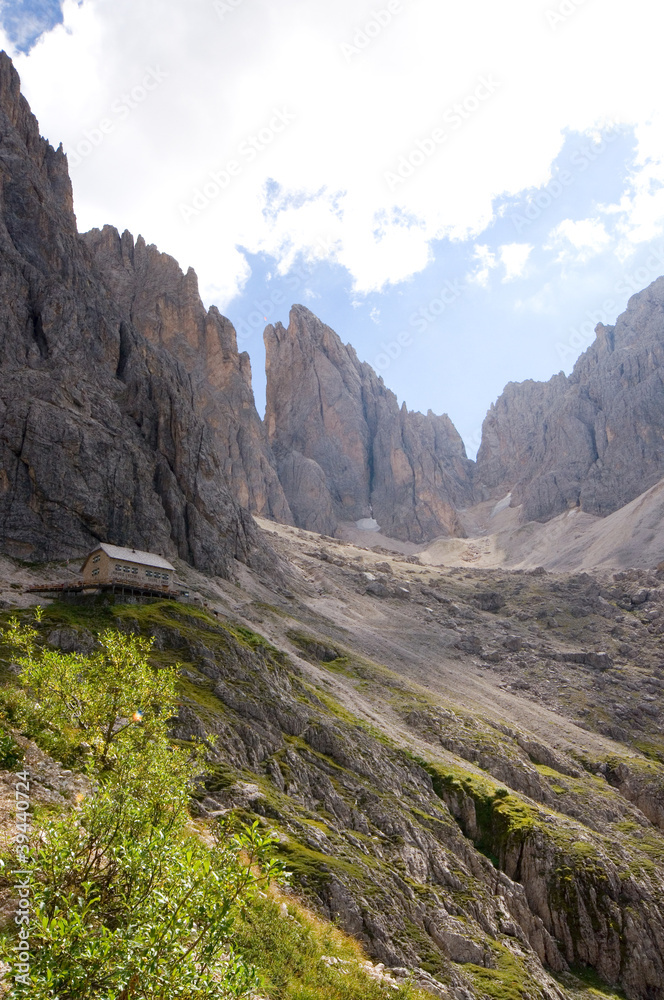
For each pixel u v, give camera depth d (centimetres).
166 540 15312
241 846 1880
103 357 17325
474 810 10144
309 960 3306
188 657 9600
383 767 9738
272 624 14862
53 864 1841
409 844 7925
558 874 9394
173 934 1666
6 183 18412
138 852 1828
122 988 1577
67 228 19988
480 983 5912
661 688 18662
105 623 9725
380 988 3566
